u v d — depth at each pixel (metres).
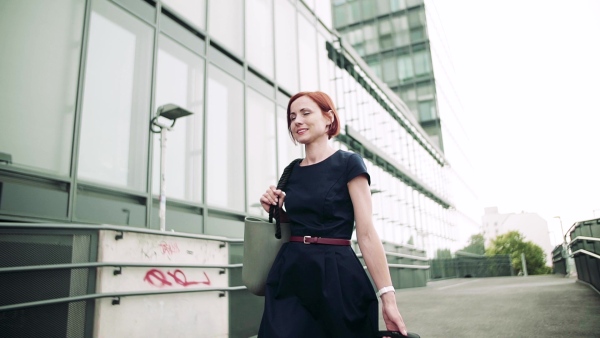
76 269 3.52
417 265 17.81
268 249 1.55
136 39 6.04
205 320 4.78
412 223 21.81
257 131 8.63
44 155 4.57
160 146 6.07
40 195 4.45
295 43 11.33
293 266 1.39
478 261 37.03
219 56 7.82
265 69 9.38
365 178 1.44
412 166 23.22
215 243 5.12
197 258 4.81
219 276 5.11
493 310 7.60
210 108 7.34
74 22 5.16
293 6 11.57
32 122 4.51
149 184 5.78
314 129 1.55
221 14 8.05
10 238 3.13
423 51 32.28
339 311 1.29
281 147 9.38
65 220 4.64
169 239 4.46
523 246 80.25
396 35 33.19
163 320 4.22
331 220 1.41
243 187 7.80
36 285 3.22
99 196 5.10
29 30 4.64
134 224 5.48
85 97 5.14
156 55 6.30
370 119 17.98
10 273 3.08
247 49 8.77
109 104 5.45
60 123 4.79
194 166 6.68
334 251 1.37
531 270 78.69
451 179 33.31
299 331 1.30
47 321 3.24
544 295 9.65
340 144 14.65
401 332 1.26
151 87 6.12
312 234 1.41
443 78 36.69
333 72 14.73
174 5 6.86
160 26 6.51
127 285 3.91
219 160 7.33
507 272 35.97
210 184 7.03
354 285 1.34
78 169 4.91
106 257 3.74
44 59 4.74
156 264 4.16
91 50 5.32
